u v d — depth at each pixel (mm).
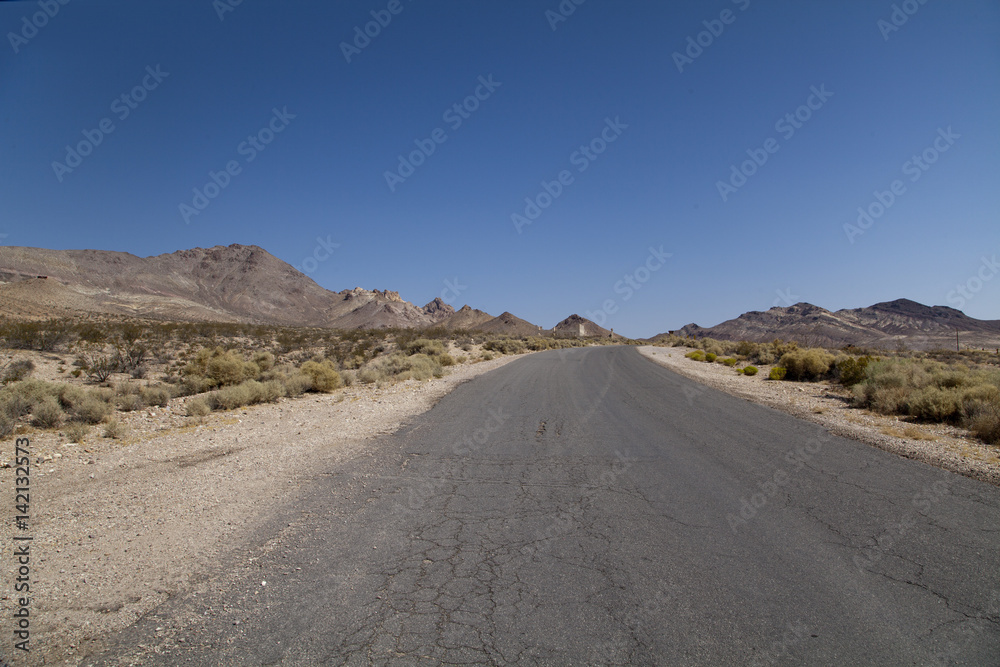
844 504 6156
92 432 10477
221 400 13977
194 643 3408
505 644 3383
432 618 3693
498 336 65062
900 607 3848
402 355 30781
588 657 3248
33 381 12609
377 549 4898
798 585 4191
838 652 3303
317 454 8672
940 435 10086
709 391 17406
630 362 32062
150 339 32969
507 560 4664
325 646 3365
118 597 4008
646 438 9992
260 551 4848
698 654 3277
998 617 3711
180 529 5367
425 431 10641
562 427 11086
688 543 5047
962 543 5008
